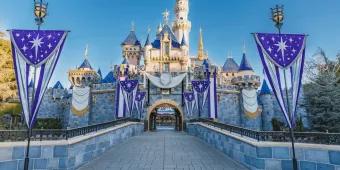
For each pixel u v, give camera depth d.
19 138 12.25
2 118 42.31
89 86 57.19
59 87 74.69
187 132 44.28
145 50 59.84
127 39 75.75
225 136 18.84
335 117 32.88
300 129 41.69
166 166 14.71
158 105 52.03
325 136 12.25
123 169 13.98
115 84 54.94
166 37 60.12
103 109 55.25
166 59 59.16
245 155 14.96
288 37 13.98
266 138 14.04
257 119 55.88
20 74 12.02
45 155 12.43
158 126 80.00
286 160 13.02
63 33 12.80
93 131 17.78
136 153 18.67
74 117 55.72
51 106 65.69
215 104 36.91
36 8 13.04
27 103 11.80
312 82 38.22
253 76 56.84
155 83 52.16
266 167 13.21
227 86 56.28
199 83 37.00
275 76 13.48
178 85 53.06
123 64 54.84
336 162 11.44
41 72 12.20
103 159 16.58
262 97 61.62
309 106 36.25
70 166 13.29
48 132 13.02
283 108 13.13
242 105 56.53
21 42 12.34
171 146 22.22
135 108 48.59
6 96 36.75
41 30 12.66
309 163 12.42
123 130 26.36
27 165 11.08
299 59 13.76
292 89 13.41
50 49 12.48
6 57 37.56
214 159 16.84
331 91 34.12
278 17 14.51
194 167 14.55
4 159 11.29
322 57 42.09
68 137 13.87
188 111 46.84
